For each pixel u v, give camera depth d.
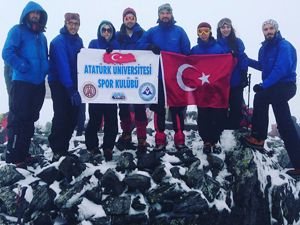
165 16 3.46
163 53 3.47
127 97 3.37
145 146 3.44
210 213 3.12
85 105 4.56
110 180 3.08
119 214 2.93
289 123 3.63
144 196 3.08
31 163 3.40
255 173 3.48
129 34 3.47
